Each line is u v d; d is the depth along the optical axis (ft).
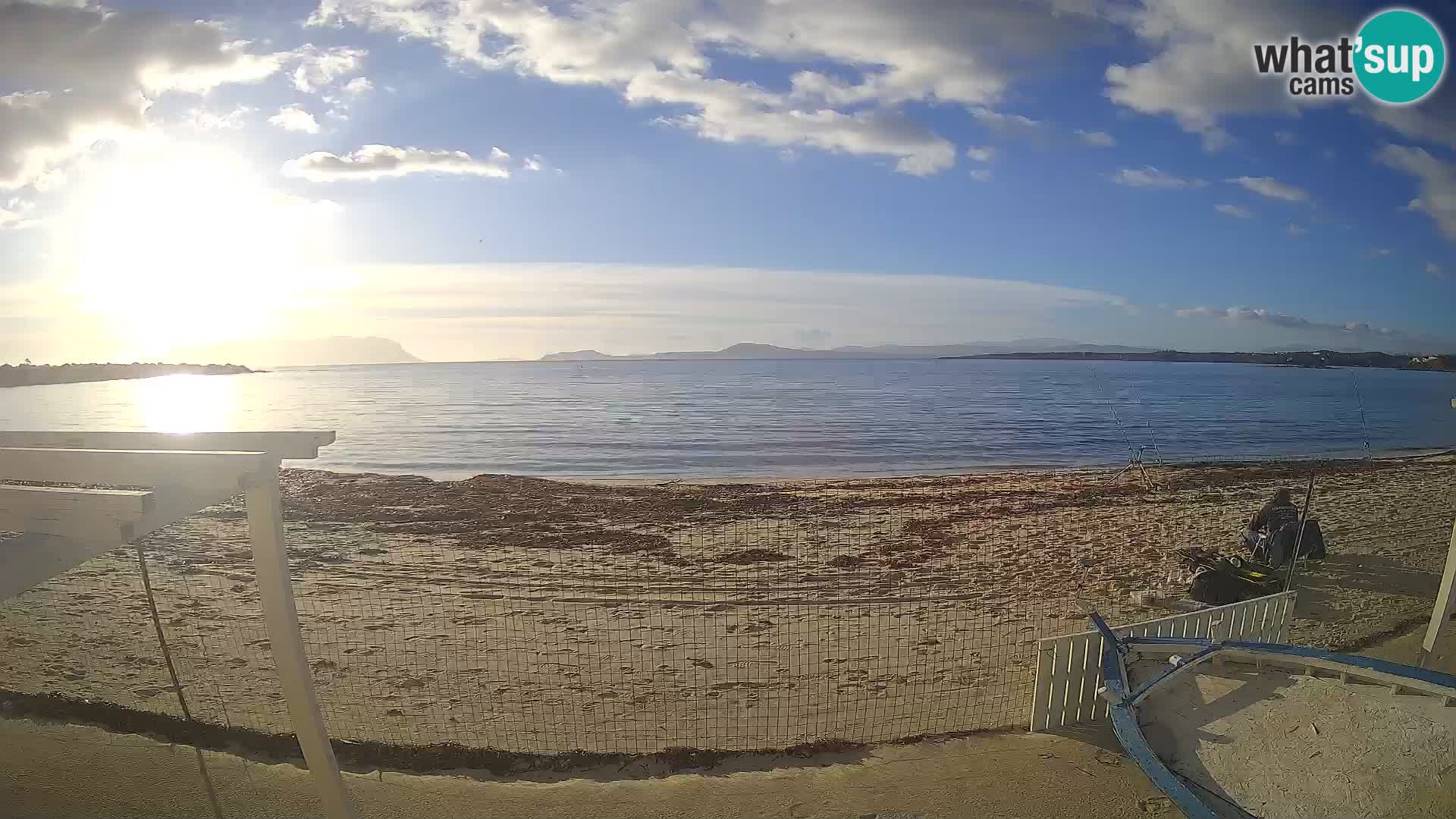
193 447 11.82
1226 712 16.84
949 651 27.76
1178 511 53.06
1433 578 36.27
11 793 17.54
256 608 31.78
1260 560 37.83
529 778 18.69
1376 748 15.10
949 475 76.74
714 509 55.67
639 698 23.53
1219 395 212.64
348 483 66.23
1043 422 136.87
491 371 598.75
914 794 17.95
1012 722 21.79
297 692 11.73
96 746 19.75
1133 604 33.30
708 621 31.12
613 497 60.34
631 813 17.12
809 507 56.49
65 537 11.09
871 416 149.69
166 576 36.81
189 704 22.40
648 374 459.32
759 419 144.36
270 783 18.21
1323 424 130.41
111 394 271.69
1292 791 14.57
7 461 10.82
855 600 33.96
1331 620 30.58
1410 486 62.34
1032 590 35.29
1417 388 246.88
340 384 345.92
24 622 29.96
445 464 90.43
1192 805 13.99
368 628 30.01
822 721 21.98
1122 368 584.81
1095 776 18.75
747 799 17.70
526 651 27.68
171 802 17.39
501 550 43.21
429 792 17.85
